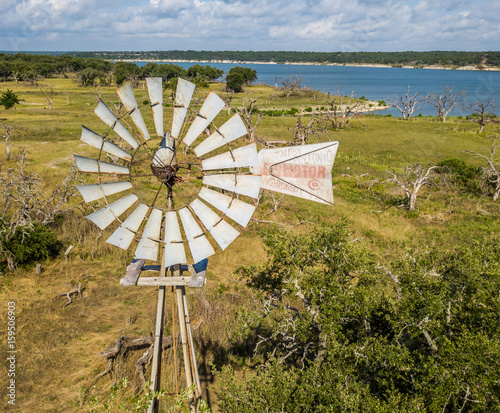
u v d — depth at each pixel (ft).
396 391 21.88
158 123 19.45
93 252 52.54
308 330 26.68
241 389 22.97
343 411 20.54
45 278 46.21
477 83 462.60
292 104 297.74
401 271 27.48
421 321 24.13
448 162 109.29
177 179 20.30
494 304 23.88
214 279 47.78
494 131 191.52
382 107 317.22
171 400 28.84
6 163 96.58
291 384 22.40
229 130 19.35
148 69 404.77
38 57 519.19
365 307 24.53
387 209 83.25
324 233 28.35
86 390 29.91
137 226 19.77
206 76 438.40
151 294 43.98
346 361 24.38
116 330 37.22
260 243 59.11
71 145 123.24
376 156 138.62
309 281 27.02
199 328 36.14
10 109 197.57
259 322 27.61
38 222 51.85
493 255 28.76
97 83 363.35
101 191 19.39
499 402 20.48
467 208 83.15
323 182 18.08
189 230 19.95
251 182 19.12
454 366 21.47
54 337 35.86
